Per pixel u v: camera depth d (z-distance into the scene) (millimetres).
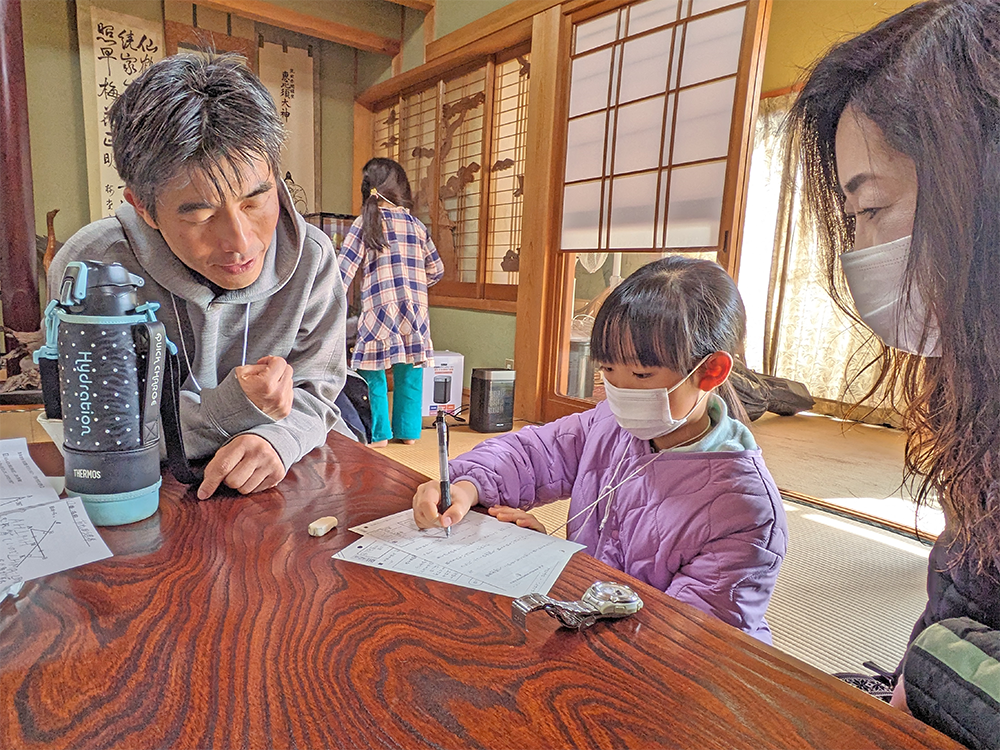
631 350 853
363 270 2896
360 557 625
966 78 405
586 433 1082
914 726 400
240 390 861
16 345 2920
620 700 419
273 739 373
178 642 470
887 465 3072
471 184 3994
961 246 414
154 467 708
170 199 792
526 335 3490
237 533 673
